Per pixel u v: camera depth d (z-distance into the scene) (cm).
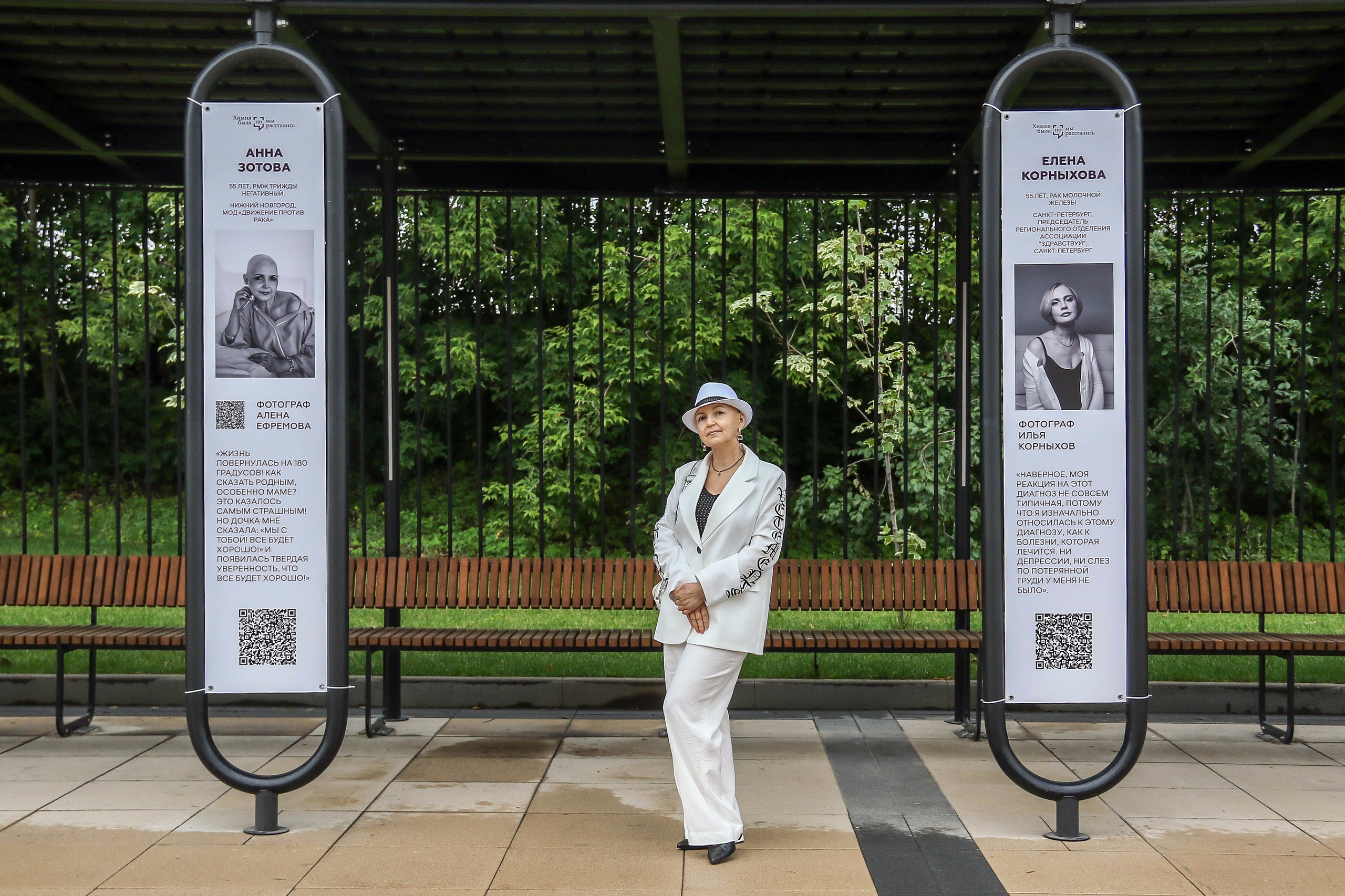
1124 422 419
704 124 580
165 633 570
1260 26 475
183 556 594
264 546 421
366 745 545
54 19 466
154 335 1591
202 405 420
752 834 415
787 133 591
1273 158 587
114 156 598
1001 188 419
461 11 423
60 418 1703
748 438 1316
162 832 414
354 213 1327
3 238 1498
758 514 404
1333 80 514
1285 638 561
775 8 422
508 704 630
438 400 1484
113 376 603
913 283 1198
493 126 586
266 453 421
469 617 880
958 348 601
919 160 593
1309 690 618
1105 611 419
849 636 554
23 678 632
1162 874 375
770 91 541
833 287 1181
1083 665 420
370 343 1401
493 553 1209
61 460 1708
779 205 1227
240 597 421
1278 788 479
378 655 717
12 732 570
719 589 393
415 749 538
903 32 483
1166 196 621
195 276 418
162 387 1733
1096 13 420
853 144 593
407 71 526
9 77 515
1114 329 418
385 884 362
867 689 626
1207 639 556
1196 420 1195
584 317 1245
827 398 1379
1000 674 416
